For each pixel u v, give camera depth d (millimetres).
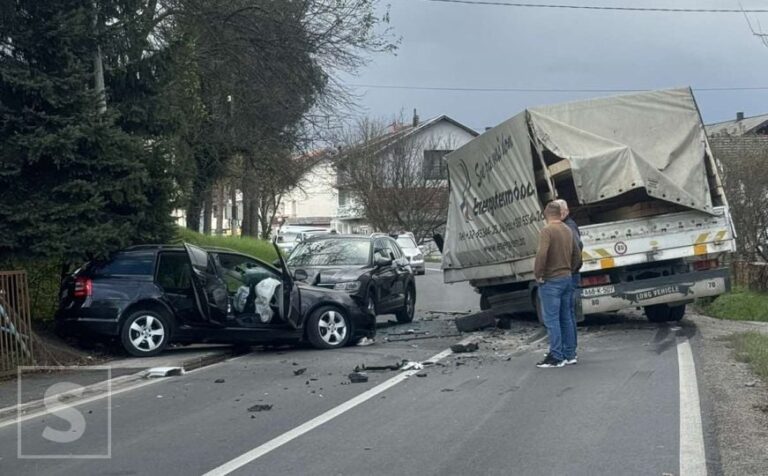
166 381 10945
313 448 7277
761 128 43594
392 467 6645
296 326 13102
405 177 48844
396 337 14906
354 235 17469
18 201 12828
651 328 14477
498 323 15500
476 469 6539
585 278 13398
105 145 13047
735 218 22734
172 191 14570
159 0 18906
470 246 15969
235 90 21938
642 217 13414
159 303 12695
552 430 7637
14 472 6852
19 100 12883
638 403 8555
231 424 8305
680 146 13328
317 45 21828
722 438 7156
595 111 13438
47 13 13125
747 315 17219
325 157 39812
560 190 14148
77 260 12844
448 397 9250
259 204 38812
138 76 15016
